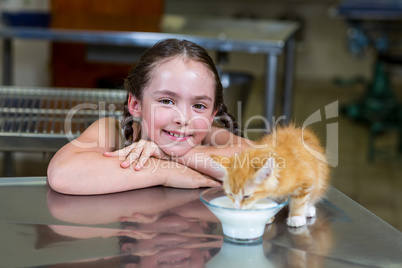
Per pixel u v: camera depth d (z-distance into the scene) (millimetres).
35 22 2912
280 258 779
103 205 1009
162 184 1123
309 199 920
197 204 1021
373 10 3992
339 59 6664
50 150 1505
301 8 6566
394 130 4516
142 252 796
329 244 825
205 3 6586
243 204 816
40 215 949
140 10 3877
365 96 4891
